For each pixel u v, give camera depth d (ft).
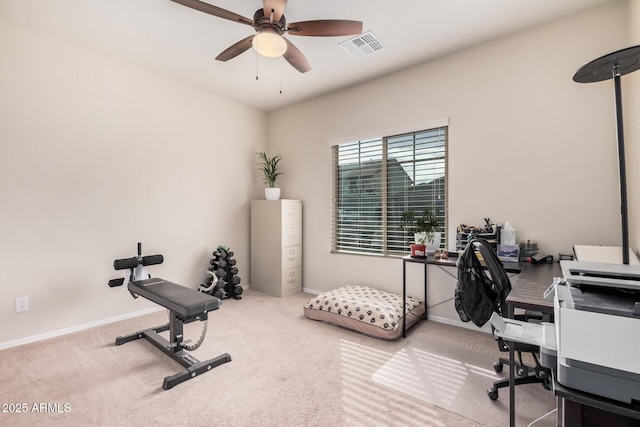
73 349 8.32
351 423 5.44
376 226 12.23
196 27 8.61
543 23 8.46
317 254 13.91
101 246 10.11
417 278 10.91
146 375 7.03
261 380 6.81
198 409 5.82
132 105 10.85
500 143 9.16
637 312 2.57
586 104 7.95
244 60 10.51
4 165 8.33
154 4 7.62
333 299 10.32
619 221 7.56
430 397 6.19
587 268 3.46
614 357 2.59
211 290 12.39
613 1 7.55
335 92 13.20
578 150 8.05
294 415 5.65
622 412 2.50
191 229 12.66
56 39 9.16
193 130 12.71
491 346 8.49
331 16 8.07
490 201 9.36
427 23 8.40
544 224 8.49
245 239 14.82
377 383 6.69
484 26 8.57
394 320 8.96
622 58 4.62
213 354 8.04
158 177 11.60
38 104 8.86
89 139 9.86
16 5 7.61
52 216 9.14
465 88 9.78
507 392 6.37
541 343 3.33
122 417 5.59
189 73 11.49
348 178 13.07
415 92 10.85
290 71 11.31
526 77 8.74
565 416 2.86
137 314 10.96
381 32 8.82
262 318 10.76
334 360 7.72
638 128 6.34
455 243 10.02
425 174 10.84
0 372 7.14
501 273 6.50
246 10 7.88
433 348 8.39
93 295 9.95
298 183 14.64
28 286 8.72
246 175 14.85
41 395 6.25
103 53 10.06
